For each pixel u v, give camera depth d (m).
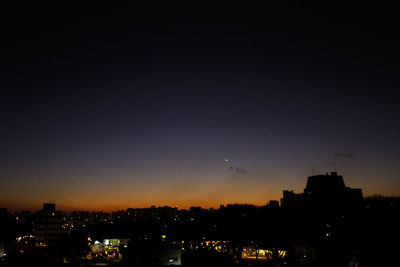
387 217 81.31
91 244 148.75
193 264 84.19
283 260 88.94
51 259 93.81
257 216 127.38
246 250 116.31
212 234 131.38
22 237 176.62
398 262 69.12
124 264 89.19
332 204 123.62
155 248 81.44
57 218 170.25
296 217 112.31
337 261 80.12
